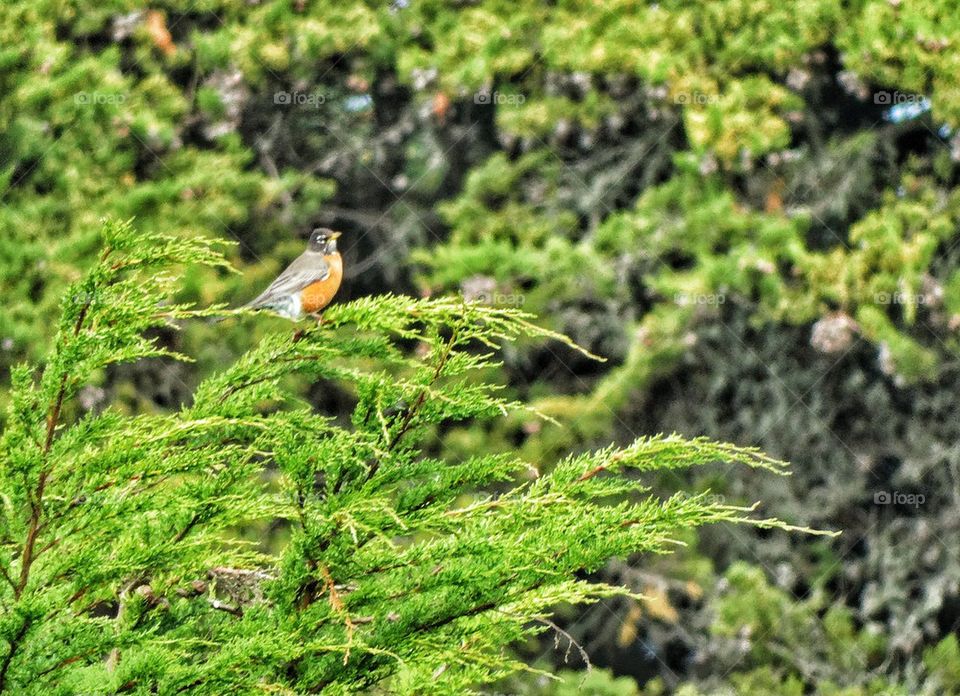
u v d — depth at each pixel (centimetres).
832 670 1123
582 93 1141
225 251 1110
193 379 1095
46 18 1112
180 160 1120
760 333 1138
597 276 1113
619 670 1139
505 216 1131
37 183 1097
